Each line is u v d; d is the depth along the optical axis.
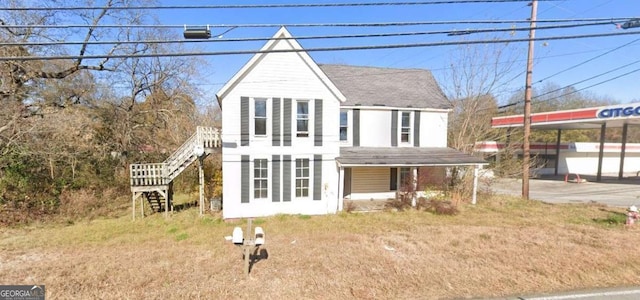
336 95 12.09
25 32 13.29
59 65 16.17
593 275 5.83
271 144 11.54
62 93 17.55
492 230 9.41
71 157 14.68
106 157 18.00
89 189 14.46
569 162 31.70
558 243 7.89
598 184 23.47
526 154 14.98
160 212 12.42
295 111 11.74
